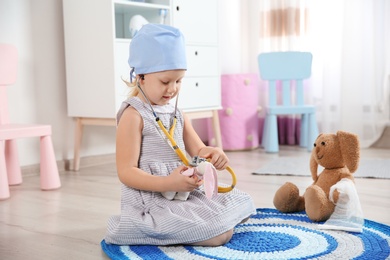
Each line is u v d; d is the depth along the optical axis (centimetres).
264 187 190
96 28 224
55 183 196
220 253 112
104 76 223
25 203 174
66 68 238
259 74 327
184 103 255
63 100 244
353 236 123
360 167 224
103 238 131
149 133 126
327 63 301
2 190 180
